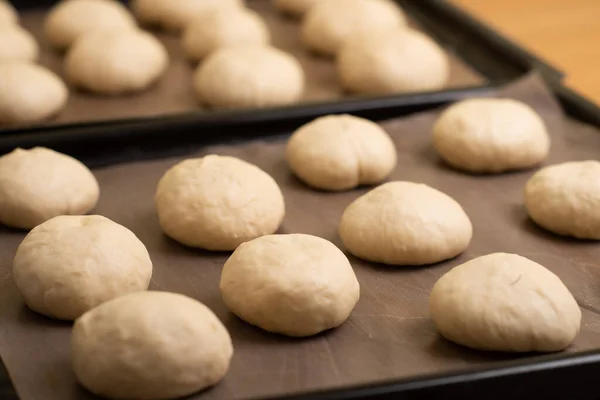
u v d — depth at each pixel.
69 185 0.65
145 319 0.52
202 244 0.63
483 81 0.81
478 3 0.95
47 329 0.57
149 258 0.60
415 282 0.61
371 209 0.63
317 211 0.67
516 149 0.70
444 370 0.53
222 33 0.85
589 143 0.73
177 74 0.84
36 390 0.53
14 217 0.64
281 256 0.58
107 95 0.80
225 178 0.64
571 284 0.61
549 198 0.65
